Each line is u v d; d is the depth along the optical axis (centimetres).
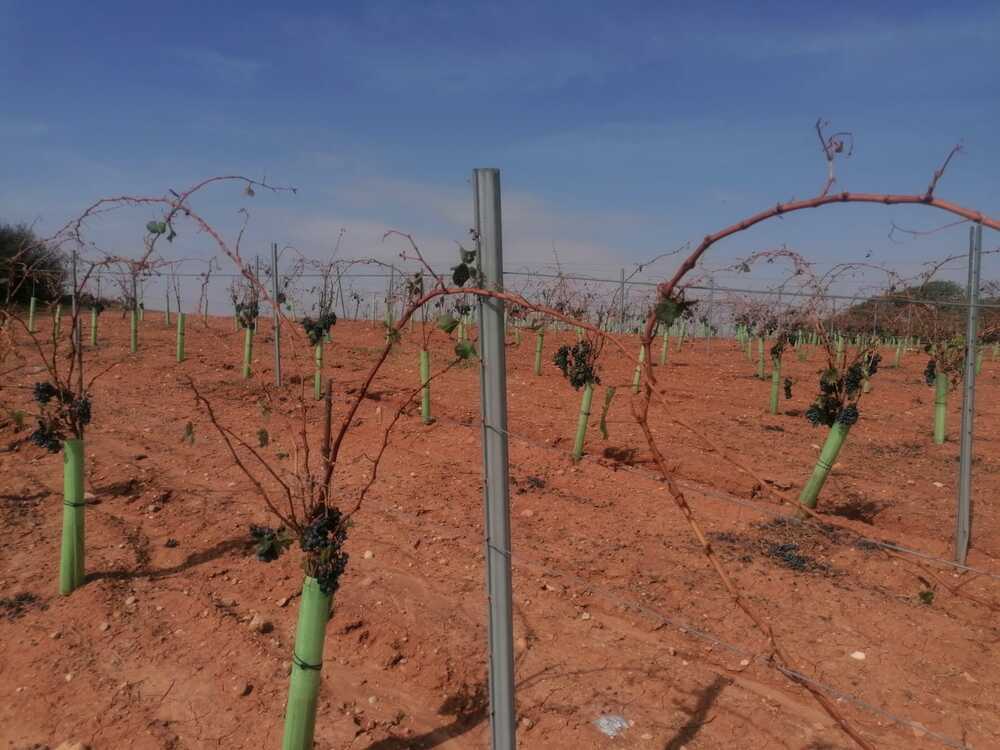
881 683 352
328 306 910
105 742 311
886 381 1434
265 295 280
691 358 1683
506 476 237
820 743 309
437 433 782
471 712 333
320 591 269
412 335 1614
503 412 232
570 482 645
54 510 552
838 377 559
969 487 487
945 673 362
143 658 367
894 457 790
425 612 407
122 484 602
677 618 411
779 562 486
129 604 416
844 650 381
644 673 358
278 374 980
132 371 1098
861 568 481
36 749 308
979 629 405
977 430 962
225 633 389
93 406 865
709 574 467
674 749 304
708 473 676
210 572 455
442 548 496
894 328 841
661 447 754
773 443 816
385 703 338
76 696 339
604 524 549
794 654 376
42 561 469
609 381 1252
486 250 222
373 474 272
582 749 303
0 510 545
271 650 374
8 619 401
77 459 423
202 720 324
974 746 308
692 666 365
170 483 608
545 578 454
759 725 320
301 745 281
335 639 386
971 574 472
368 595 425
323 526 268
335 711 331
